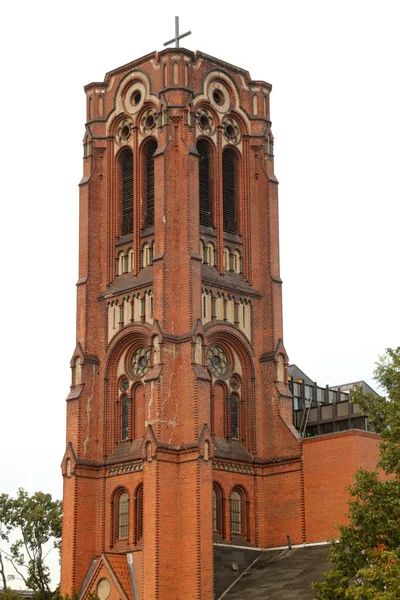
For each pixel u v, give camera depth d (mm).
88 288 95750
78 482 91250
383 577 63062
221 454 90500
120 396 93438
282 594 81375
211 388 91750
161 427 85625
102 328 95312
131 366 93500
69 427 92938
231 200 97812
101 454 92562
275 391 93688
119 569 86688
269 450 93000
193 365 87000
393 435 70688
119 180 98125
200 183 95625
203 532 83375
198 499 83688
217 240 95000
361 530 69062
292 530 89688
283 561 87625
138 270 94062
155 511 83750
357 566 69062
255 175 99062
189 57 95562
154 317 88875
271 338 95062
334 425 100375
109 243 96875
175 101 93375
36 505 111312
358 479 70188
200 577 82312
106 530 90562
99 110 99875
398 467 70250
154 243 91188
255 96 100625
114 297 94875
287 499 90625
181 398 87000
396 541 68250
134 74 97875
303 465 90250
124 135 98312
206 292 92500
